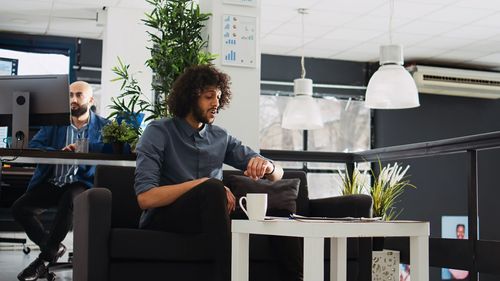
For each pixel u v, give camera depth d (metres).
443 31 7.75
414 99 5.29
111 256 2.64
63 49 8.18
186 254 2.71
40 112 3.96
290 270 2.97
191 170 3.04
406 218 9.25
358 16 7.21
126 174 3.22
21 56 8.05
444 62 9.37
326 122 9.27
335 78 9.28
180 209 2.69
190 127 3.05
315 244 2.13
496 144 3.50
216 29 4.23
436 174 9.42
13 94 3.91
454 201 9.48
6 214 7.62
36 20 7.43
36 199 4.46
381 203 4.54
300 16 7.24
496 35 7.88
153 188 2.77
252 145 4.23
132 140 3.76
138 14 6.93
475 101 9.77
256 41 4.29
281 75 9.07
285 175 3.65
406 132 9.42
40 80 3.96
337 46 8.55
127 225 3.17
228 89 3.17
